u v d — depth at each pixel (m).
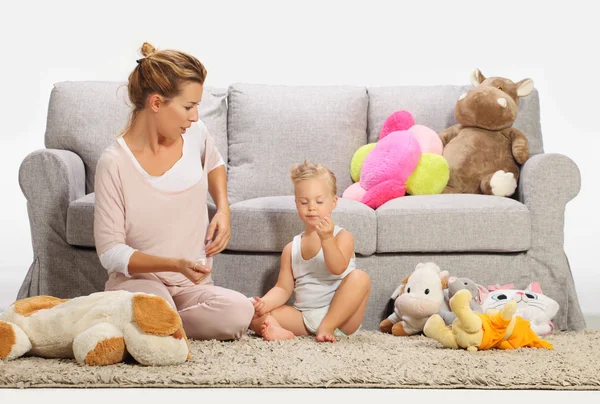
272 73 4.89
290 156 3.80
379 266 3.30
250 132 3.83
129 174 2.78
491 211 3.28
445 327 2.77
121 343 2.38
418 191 3.57
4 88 5.39
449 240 3.26
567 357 2.61
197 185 2.88
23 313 2.51
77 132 3.70
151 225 2.81
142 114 2.79
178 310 2.88
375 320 3.31
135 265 2.67
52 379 2.21
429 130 3.76
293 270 3.05
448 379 2.27
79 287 3.34
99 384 2.20
